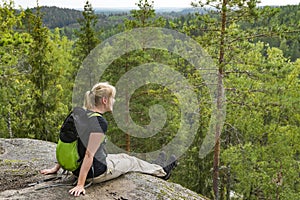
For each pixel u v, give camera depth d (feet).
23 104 57.36
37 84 53.67
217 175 37.47
